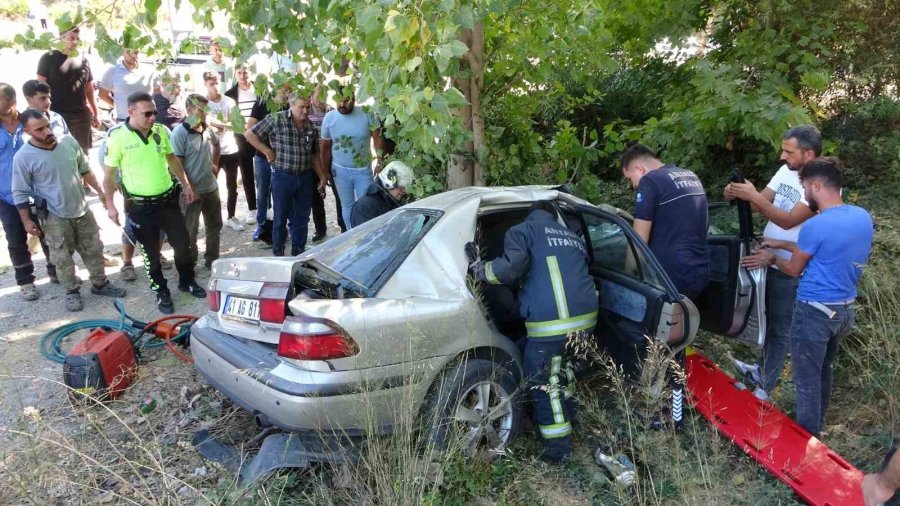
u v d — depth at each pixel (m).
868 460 3.29
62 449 3.28
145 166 4.90
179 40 4.70
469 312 3.14
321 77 5.24
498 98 5.71
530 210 3.48
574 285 3.18
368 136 6.19
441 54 3.06
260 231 6.98
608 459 3.16
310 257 3.61
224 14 4.45
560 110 7.88
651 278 3.36
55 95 7.47
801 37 5.86
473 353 3.21
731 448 3.38
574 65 5.40
